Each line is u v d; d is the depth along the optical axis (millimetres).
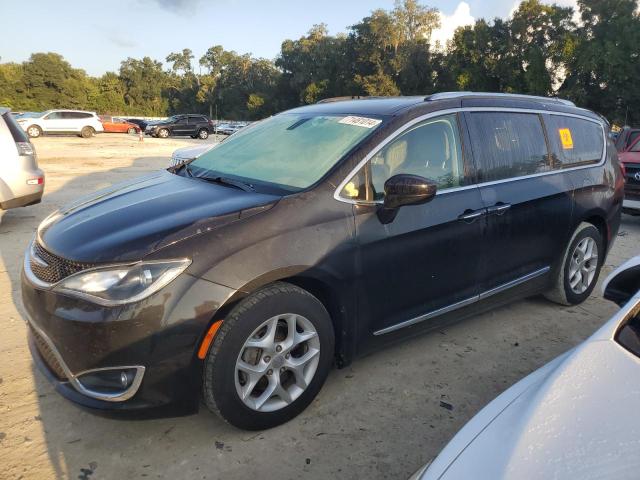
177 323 2367
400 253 3064
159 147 24188
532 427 1530
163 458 2559
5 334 3840
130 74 100688
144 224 2611
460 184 3424
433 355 3609
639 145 8977
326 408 2967
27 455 2568
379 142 3092
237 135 4066
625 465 1338
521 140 3879
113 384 2410
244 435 2729
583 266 4500
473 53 49094
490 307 3787
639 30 41594
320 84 70250
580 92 43594
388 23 58312
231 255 2492
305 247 2686
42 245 2705
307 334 2785
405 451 2637
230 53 95438
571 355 1851
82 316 2352
